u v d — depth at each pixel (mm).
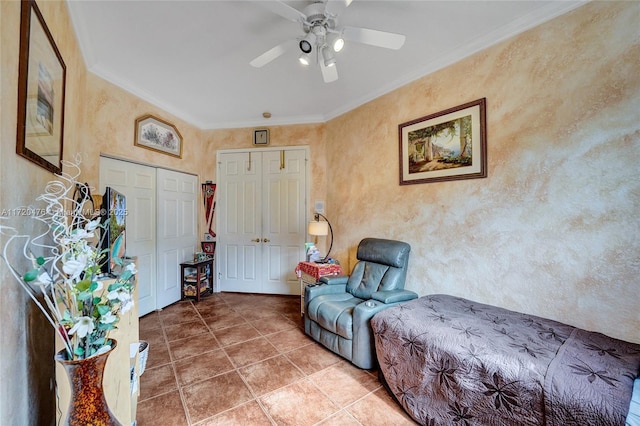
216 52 2418
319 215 3973
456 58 2422
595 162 1701
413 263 2791
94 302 944
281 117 4105
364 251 2982
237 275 4316
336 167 3840
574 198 1784
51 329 1346
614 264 1634
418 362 1661
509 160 2088
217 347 2541
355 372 2152
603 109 1670
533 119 1963
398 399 1766
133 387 1531
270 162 4219
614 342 1448
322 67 2088
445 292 2516
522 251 2020
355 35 1806
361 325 2174
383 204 3135
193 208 4180
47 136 1350
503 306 2119
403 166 2895
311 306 2672
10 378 950
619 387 1089
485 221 2234
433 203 2617
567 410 1105
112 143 2865
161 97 3373
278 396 1859
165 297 3645
